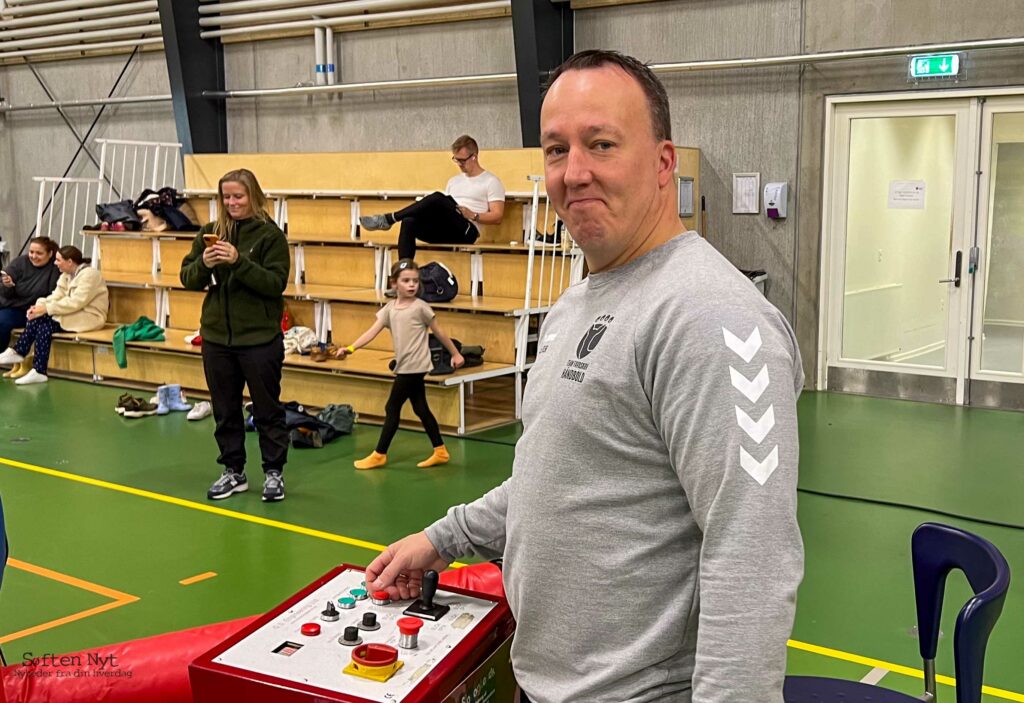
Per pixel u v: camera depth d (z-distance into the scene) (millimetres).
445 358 6738
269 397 5273
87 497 5418
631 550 1402
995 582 1789
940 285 7539
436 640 1689
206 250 4824
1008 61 7020
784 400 1299
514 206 7945
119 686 2559
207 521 5012
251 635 1704
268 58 10094
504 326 7223
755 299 1353
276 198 9172
